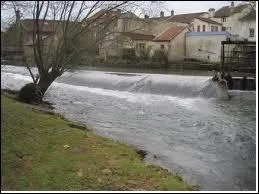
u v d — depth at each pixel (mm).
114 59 46969
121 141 12547
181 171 9852
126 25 20859
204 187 8742
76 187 7555
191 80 27062
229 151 12086
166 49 50062
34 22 19859
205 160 11039
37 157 9133
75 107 20203
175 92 25891
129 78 30328
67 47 20125
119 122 16344
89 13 19859
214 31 51969
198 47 50125
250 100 23547
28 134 10922
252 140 13469
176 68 46812
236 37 47188
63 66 20844
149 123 16297
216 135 14250
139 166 8914
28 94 20094
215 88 24844
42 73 20625
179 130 15008
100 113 18484
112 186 7660
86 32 20125
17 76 39062
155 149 11961
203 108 20562
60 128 12047
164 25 53562
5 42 23297
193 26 55938
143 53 49344
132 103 22062
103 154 9633
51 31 20688
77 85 31922
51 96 24484
